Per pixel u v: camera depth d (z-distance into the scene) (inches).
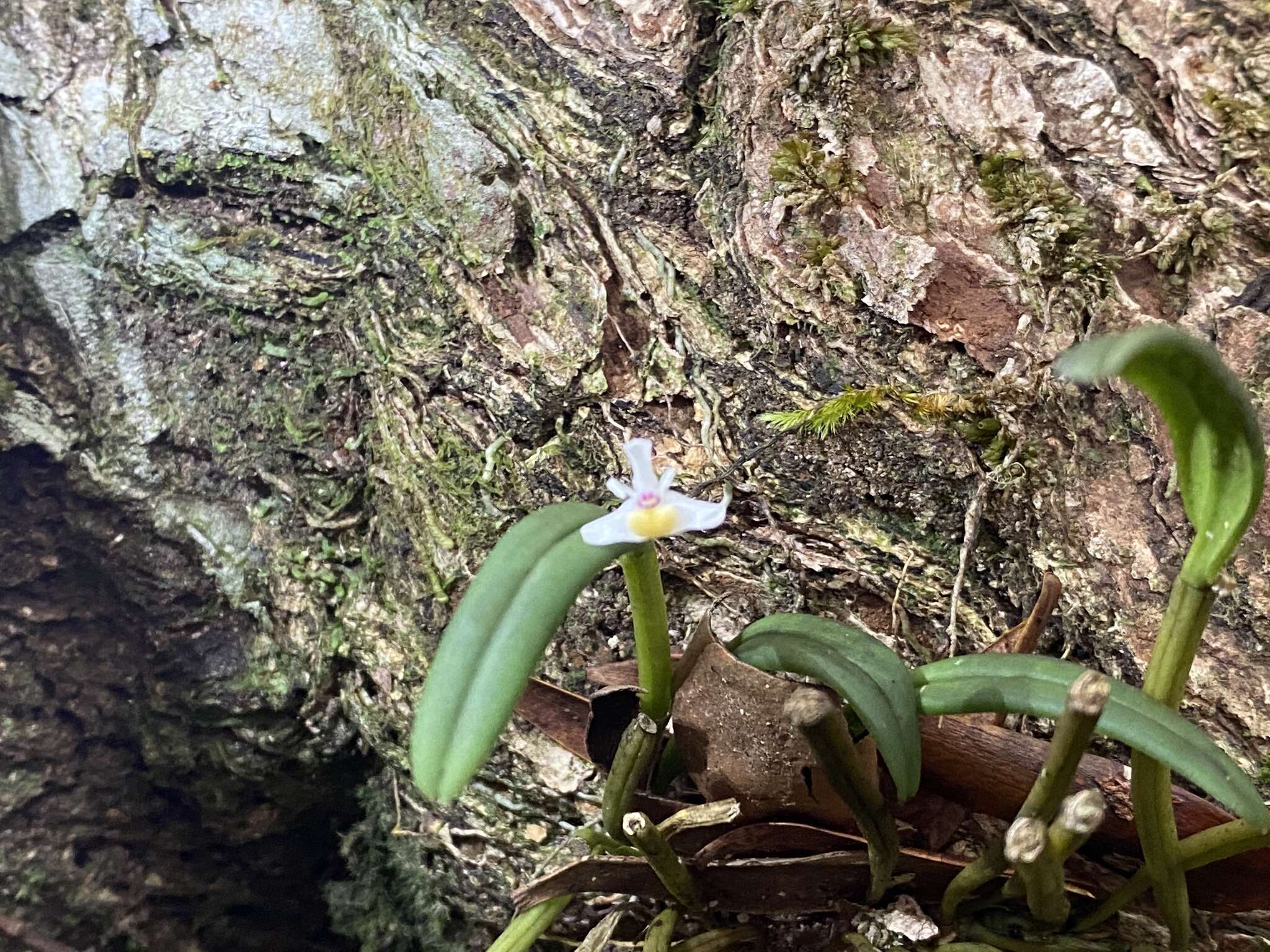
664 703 3.5
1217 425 2.7
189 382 6.3
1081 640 4.3
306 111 5.9
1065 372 2.5
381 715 5.7
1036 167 4.1
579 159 5.0
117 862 5.9
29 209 6.4
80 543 6.5
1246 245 3.7
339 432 6.0
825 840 3.7
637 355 5.0
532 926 3.8
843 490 4.7
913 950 3.7
